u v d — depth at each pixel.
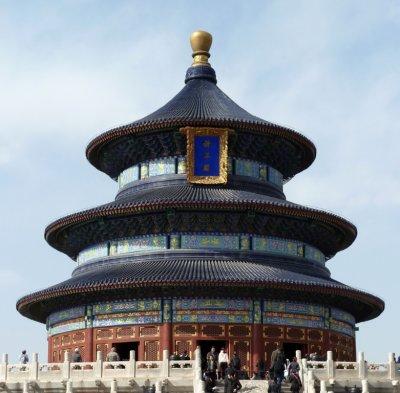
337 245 121.75
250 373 102.62
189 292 104.25
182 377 85.25
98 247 114.44
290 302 106.81
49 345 114.81
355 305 114.75
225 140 113.50
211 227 109.69
